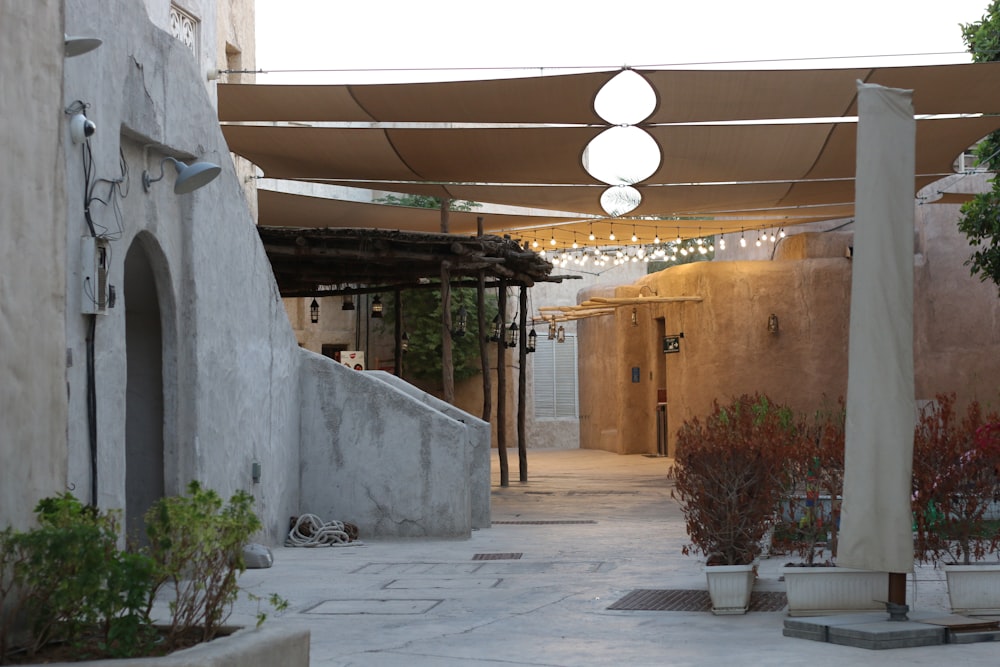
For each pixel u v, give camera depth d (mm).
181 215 9320
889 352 6363
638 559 10367
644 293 29547
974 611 6824
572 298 37844
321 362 12836
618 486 21266
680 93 13383
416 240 18375
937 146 14938
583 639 6531
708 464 7617
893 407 6352
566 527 13820
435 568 9984
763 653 5961
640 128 14617
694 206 19000
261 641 4160
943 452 7402
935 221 24141
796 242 26953
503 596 8297
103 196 7570
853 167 16078
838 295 25719
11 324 4555
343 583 9062
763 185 17250
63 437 4883
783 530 8875
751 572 7578
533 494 19438
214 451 9797
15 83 4648
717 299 26531
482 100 13891
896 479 6328
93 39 6453
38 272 4754
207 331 9641
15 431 4543
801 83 12992
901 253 6383
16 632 4191
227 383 10195
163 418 9320
